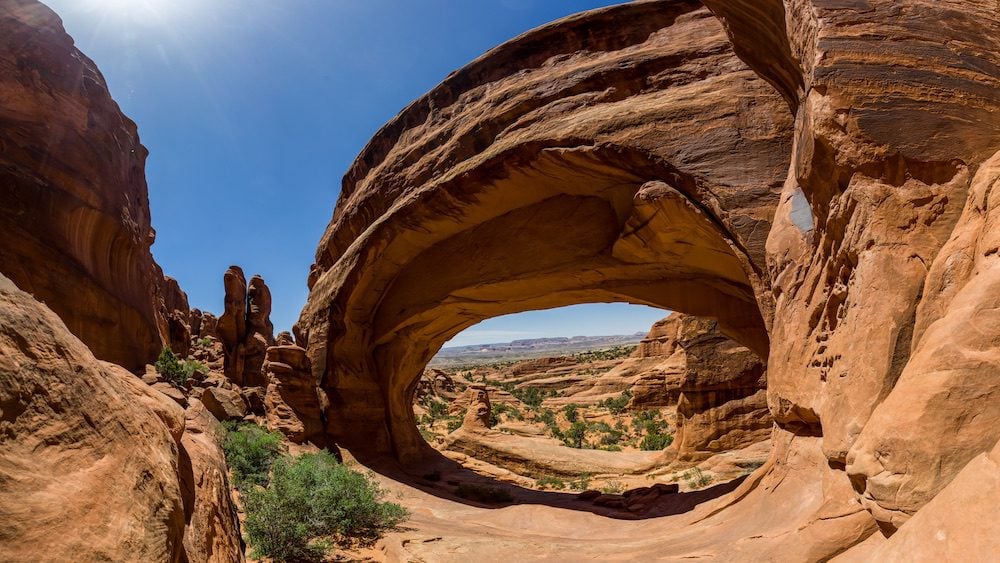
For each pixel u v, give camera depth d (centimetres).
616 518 1307
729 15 902
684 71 1305
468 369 12206
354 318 2075
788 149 1104
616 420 4894
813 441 702
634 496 1684
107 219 1438
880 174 570
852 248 583
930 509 294
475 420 3097
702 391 2208
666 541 838
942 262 475
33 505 205
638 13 1425
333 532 965
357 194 2144
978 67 584
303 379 1972
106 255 1466
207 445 562
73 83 1348
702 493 1438
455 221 1808
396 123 2000
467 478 2142
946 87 575
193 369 1836
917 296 503
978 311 378
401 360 2211
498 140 1560
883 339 505
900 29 618
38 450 224
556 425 4969
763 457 1861
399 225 1845
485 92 1677
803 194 823
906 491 355
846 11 637
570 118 1410
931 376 378
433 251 1970
